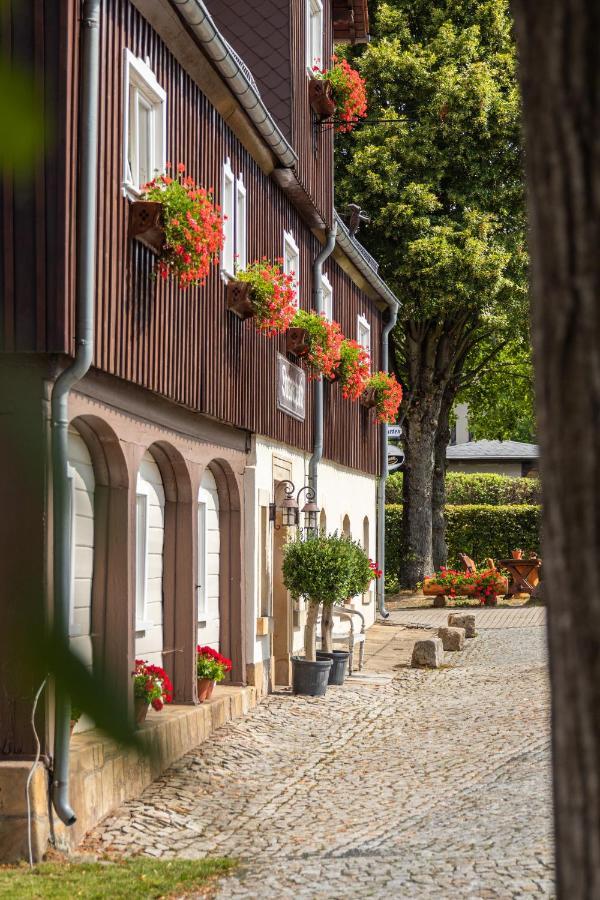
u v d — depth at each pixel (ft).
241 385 40.98
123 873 21.36
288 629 48.37
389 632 71.87
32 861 22.31
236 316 40.22
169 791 28.37
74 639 3.55
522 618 81.00
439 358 99.45
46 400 24.47
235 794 28.60
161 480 35.65
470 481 124.98
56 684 3.46
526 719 39.73
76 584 27.86
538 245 5.35
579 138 5.16
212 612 41.34
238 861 22.45
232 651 42.09
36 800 22.59
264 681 44.57
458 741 35.99
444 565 104.83
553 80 5.21
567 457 5.24
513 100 93.76
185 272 30.50
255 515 43.50
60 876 21.16
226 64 35.22
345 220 93.86
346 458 65.16
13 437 4.46
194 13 31.19
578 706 5.23
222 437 40.11
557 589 5.29
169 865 22.09
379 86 95.30
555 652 5.33
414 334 98.07
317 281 55.77
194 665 35.68
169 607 35.81
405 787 29.43
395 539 113.70
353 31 65.67
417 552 99.81
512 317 93.71
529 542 114.73
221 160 38.81
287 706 42.14
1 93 3.32
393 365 99.76
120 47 28.14
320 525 59.31
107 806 26.11
